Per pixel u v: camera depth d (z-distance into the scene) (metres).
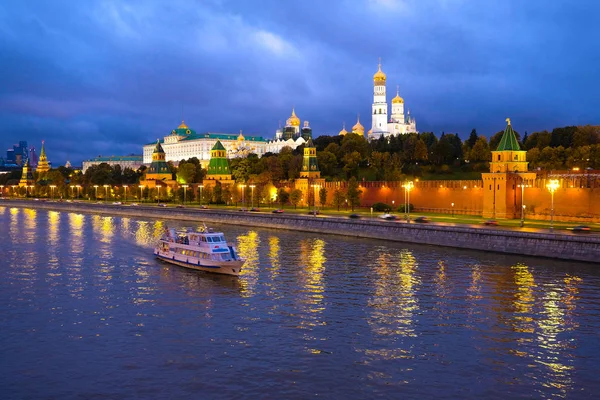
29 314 70.31
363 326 64.69
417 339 60.38
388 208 191.75
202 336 61.62
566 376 51.22
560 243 103.81
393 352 56.66
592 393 48.00
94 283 88.31
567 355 55.97
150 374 51.62
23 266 102.31
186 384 49.50
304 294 79.44
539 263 100.56
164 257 107.62
